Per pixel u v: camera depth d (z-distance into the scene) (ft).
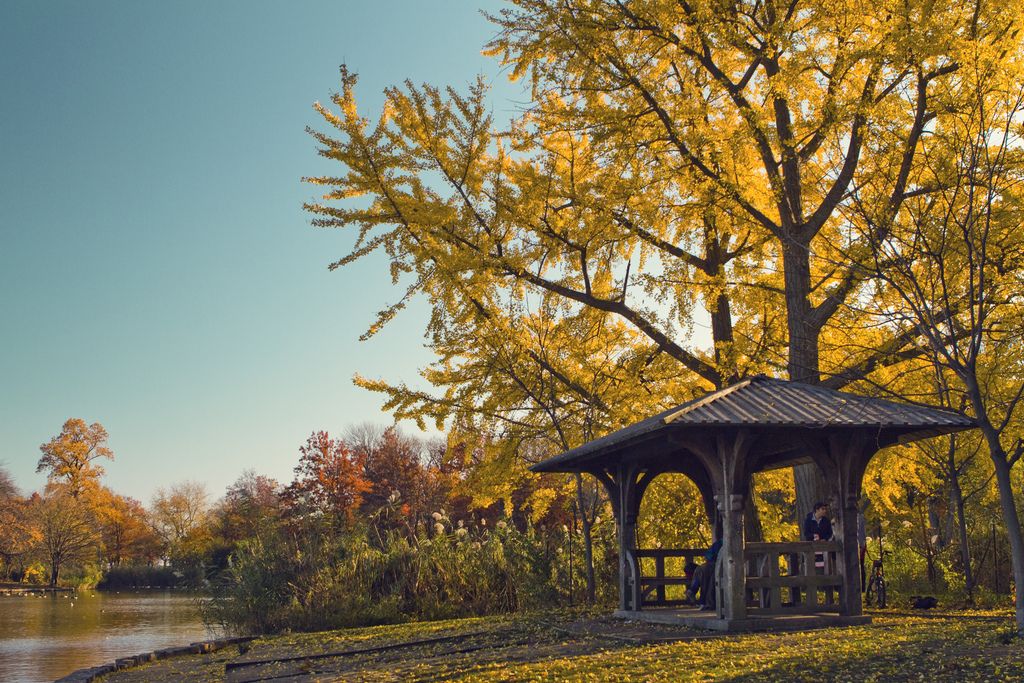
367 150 52.90
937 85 43.98
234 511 199.82
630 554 46.80
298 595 61.98
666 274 57.11
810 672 26.53
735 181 54.13
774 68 56.49
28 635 76.18
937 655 28.17
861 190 46.19
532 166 55.77
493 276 55.93
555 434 62.13
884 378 54.08
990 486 58.59
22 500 244.01
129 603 131.34
